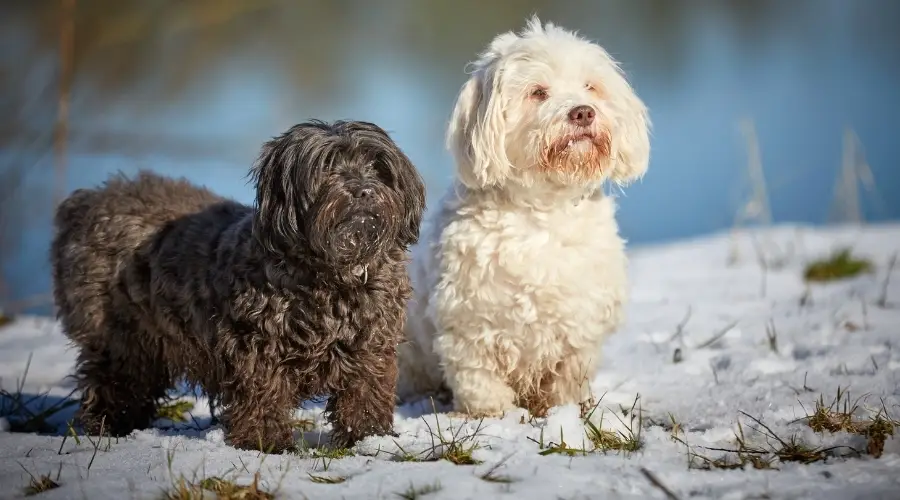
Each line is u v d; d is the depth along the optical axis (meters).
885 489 4.03
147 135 16.14
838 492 4.03
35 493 4.41
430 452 4.93
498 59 6.42
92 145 15.40
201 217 5.90
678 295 9.80
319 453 5.02
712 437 5.10
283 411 5.25
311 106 20.25
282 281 5.13
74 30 16.70
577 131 5.94
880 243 11.79
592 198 6.34
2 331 9.58
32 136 13.70
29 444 5.43
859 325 7.88
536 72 6.21
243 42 20.58
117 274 5.95
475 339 6.13
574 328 6.10
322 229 5.09
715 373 6.61
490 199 6.21
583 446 4.98
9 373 7.75
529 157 6.03
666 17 27.28
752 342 7.62
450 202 6.43
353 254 5.16
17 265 13.05
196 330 5.52
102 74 17.06
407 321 6.71
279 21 21.08
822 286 9.90
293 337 5.14
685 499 4.04
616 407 5.96
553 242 6.09
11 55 15.43
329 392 5.42
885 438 4.75
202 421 6.36
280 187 5.23
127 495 4.27
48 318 10.30
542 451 4.85
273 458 4.89
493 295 6.05
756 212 12.15
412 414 6.49
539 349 6.12
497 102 6.18
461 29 23.22
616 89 6.43
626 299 6.43
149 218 6.04
